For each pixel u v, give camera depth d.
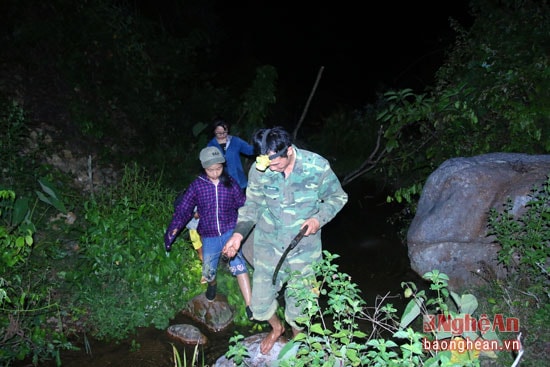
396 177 9.40
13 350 4.57
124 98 9.34
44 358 4.57
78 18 9.33
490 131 6.60
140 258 5.48
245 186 6.37
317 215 3.80
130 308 5.20
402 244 7.04
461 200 5.09
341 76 19.48
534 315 4.10
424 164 7.24
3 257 4.79
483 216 4.95
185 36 13.55
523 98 6.45
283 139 3.55
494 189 5.01
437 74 8.15
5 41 8.52
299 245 3.88
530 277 4.43
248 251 4.61
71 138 8.05
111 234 5.46
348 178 8.20
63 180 7.18
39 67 8.55
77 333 4.98
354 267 6.34
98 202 6.44
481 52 7.52
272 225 3.88
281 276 3.99
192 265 5.66
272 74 10.61
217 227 4.79
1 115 7.23
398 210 8.55
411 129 9.64
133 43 9.99
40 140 7.29
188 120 10.70
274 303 4.09
